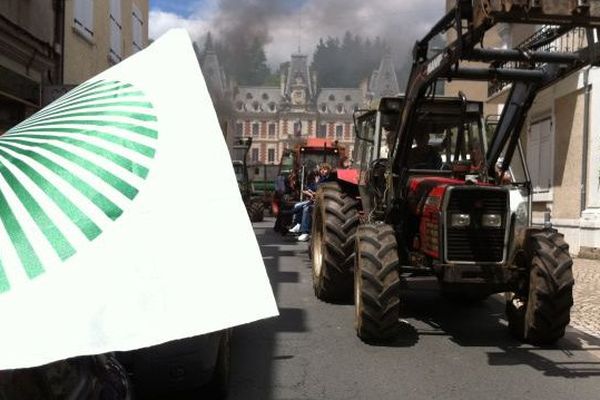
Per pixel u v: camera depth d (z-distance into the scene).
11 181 1.61
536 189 15.77
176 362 3.80
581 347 6.00
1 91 9.24
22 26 10.04
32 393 1.71
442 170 7.20
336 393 4.70
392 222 6.73
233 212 1.75
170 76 2.04
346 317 7.18
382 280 5.75
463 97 7.14
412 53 6.26
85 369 2.12
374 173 7.27
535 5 4.52
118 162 1.72
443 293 8.23
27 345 1.41
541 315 5.73
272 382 4.93
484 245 5.80
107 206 1.62
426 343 6.11
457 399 4.57
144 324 1.53
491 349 5.90
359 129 8.62
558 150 14.55
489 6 4.55
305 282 9.62
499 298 8.48
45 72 11.11
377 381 4.96
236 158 24.94
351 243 7.58
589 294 8.80
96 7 13.94
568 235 13.85
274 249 14.16
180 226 1.67
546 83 5.83
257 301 1.65
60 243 1.54
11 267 1.48
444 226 5.76
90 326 1.48
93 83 2.08
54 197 1.60
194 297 1.60
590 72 13.13
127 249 1.58
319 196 8.35
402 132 6.41
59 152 1.70
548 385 4.89
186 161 1.79
